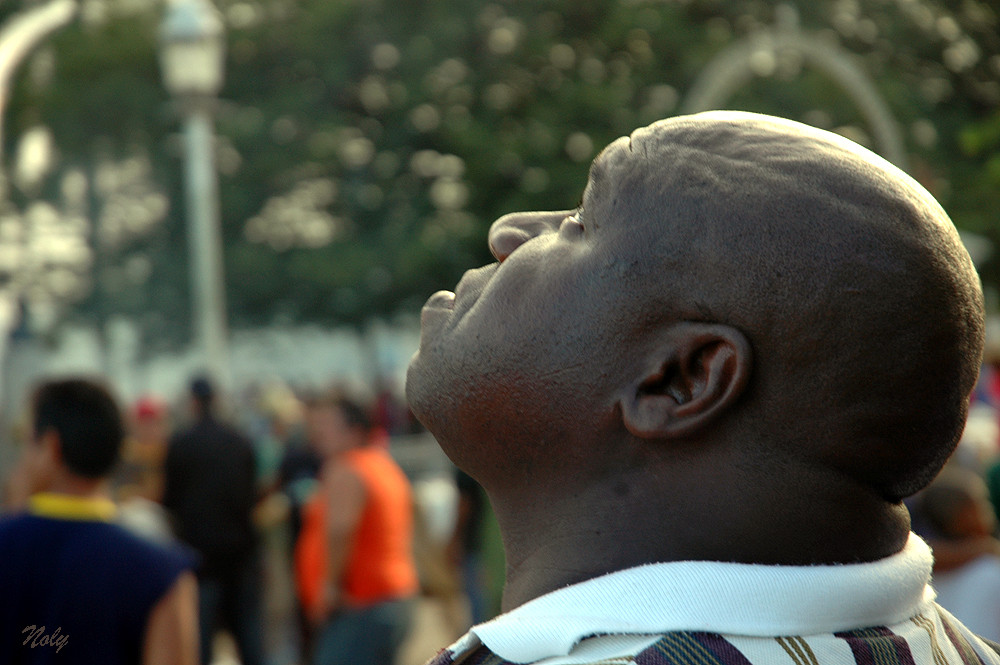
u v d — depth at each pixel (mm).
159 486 9398
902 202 1212
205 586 8562
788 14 21000
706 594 1153
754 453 1209
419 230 24344
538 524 1327
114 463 3816
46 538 3633
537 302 1294
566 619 1193
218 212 25219
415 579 7180
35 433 3744
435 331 1417
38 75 26266
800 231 1178
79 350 27219
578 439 1275
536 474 1321
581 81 23391
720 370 1188
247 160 25281
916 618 1327
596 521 1268
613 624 1170
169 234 27047
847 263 1169
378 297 25016
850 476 1220
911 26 21266
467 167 23047
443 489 10750
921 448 1234
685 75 22812
